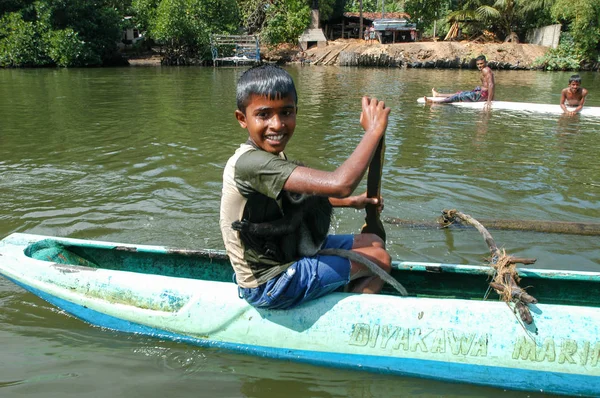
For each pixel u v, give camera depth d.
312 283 2.78
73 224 4.94
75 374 2.88
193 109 11.73
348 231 4.88
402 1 31.81
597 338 2.68
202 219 5.10
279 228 2.62
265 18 29.78
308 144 8.27
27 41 23.62
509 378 2.76
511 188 6.12
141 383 2.81
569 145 8.29
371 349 2.84
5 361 2.99
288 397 2.72
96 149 7.81
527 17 29.23
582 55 24.97
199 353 3.08
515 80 19.89
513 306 2.82
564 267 4.20
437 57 25.91
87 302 3.26
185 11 25.89
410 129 9.58
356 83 18.06
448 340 2.78
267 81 2.43
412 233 4.83
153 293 3.16
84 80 18.23
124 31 29.62
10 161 7.11
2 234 4.71
